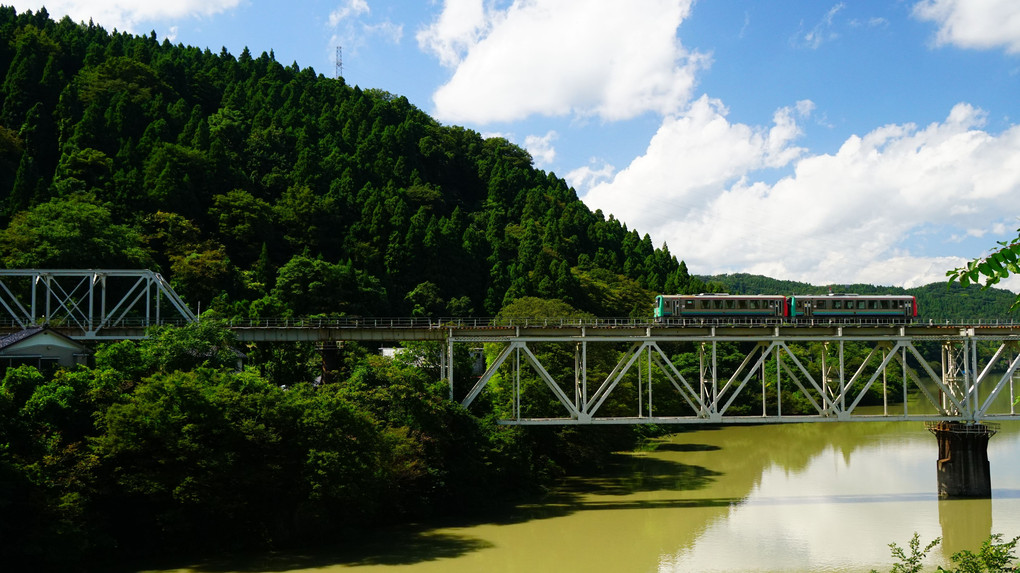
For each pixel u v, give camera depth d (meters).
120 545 52.75
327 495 56.88
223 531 55.88
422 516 67.44
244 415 56.00
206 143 152.62
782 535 64.31
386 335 79.06
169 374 59.66
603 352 116.69
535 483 81.31
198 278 118.44
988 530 64.94
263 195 159.38
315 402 58.66
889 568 55.72
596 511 72.62
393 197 165.88
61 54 174.50
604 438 105.25
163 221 125.56
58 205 107.19
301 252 145.62
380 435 60.69
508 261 180.12
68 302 104.56
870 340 78.00
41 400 53.38
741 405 140.88
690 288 187.50
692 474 92.19
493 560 57.00
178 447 52.47
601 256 196.88
